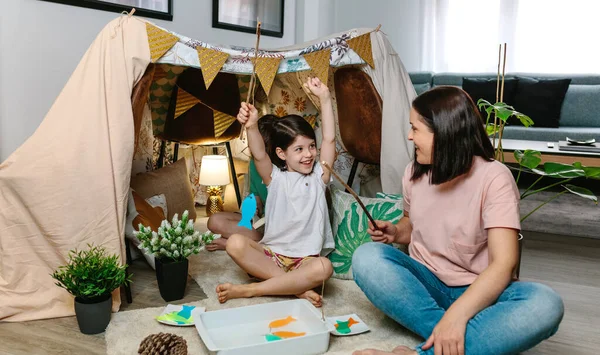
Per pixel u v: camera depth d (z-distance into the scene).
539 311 1.15
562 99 4.02
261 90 2.66
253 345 1.26
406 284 1.30
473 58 4.70
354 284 1.85
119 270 1.49
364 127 2.26
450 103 1.25
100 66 1.64
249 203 1.54
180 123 2.52
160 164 2.66
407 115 2.14
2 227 1.60
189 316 1.52
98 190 1.62
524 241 2.53
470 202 1.29
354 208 1.92
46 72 2.18
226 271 1.95
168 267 1.66
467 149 1.25
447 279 1.36
